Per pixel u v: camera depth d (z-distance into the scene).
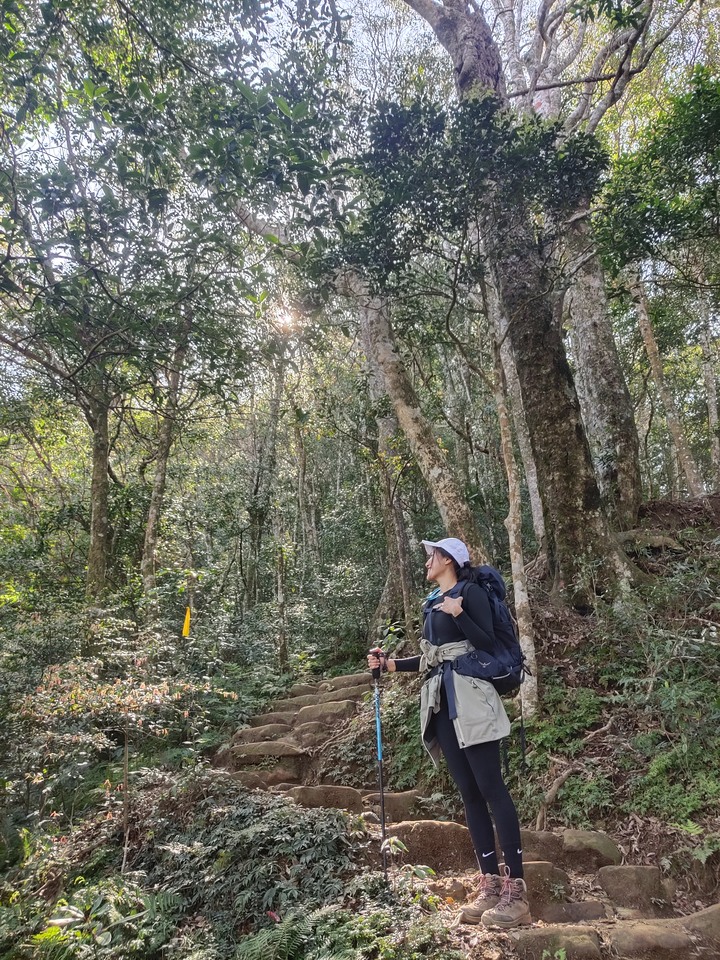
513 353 7.09
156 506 8.81
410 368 11.27
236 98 4.79
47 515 10.68
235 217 5.07
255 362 6.54
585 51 12.77
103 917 3.31
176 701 5.94
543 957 2.58
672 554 6.98
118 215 4.52
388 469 8.48
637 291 11.03
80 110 4.79
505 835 2.80
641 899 3.12
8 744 4.54
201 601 9.54
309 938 2.76
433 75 10.63
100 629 6.22
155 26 5.35
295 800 4.32
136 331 5.16
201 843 3.75
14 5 4.44
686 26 11.66
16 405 8.63
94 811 4.69
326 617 10.38
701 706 4.09
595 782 4.03
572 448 6.62
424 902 2.98
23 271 4.62
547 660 5.38
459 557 3.12
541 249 6.95
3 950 3.21
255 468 12.49
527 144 5.48
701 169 6.42
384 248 5.69
